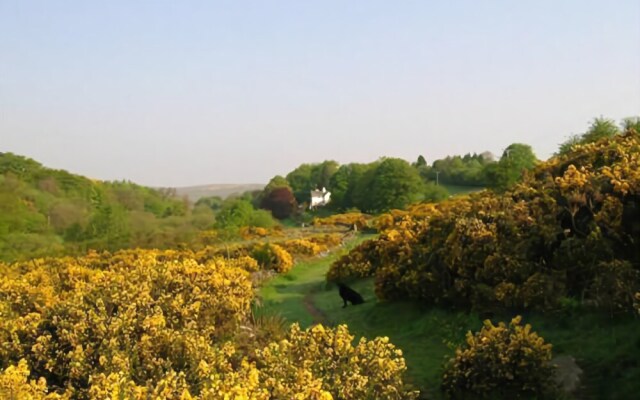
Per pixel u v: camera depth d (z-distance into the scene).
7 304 11.77
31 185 61.62
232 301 11.27
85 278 18.42
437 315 14.08
